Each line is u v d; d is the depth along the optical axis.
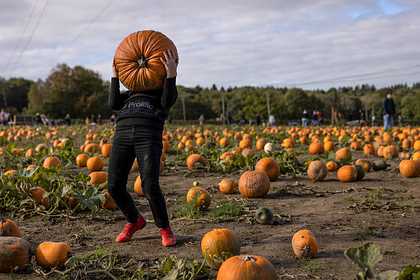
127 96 5.20
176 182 9.22
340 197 7.29
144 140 4.88
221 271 3.55
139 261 4.49
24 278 4.14
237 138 18.88
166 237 4.98
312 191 7.80
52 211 6.38
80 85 86.69
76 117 86.19
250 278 3.44
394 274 3.19
